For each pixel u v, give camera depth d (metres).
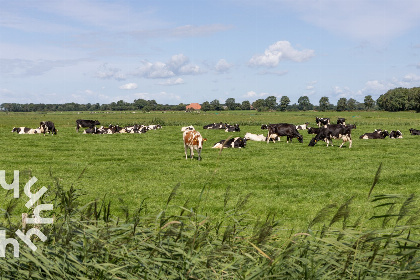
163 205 10.27
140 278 2.93
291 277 2.84
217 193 12.15
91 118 105.12
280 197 11.63
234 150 25.86
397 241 2.85
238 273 2.90
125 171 16.81
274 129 32.50
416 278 2.62
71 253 3.00
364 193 12.14
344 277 2.83
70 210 3.48
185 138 20.98
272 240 3.46
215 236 3.57
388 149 25.94
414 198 2.70
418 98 180.88
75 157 21.72
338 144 30.42
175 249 2.94
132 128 44.09
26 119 96.81
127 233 3.29
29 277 2.90
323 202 10.95
